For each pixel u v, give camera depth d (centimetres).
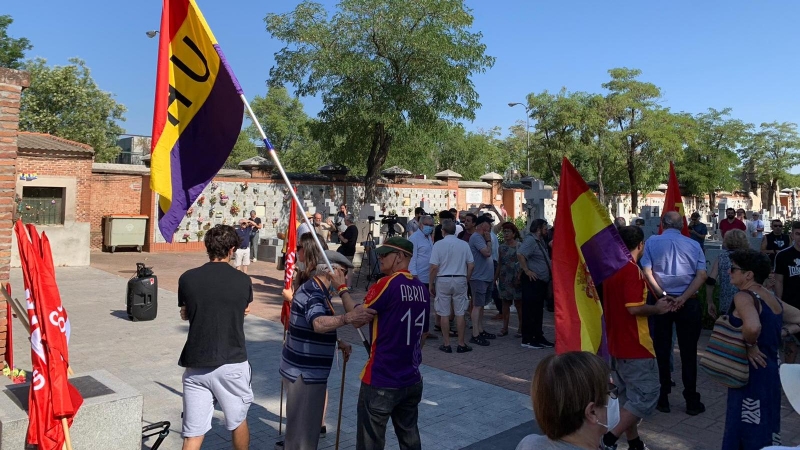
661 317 591
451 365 773
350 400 628
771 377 407
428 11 2306
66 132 3231
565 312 446
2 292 570
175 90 445
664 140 3634
